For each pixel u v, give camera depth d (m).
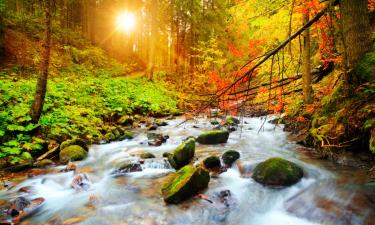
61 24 27.11
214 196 5.29
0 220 4.58
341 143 6.02
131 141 10.12
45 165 7.17
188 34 31.31
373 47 5.97
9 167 6.77
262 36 8.79
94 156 8.20
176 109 16.61
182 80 23.38
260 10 8.15
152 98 17.20
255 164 6.52
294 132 9.25
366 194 4.89
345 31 5.72
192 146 7.31
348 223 4.19
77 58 21.41
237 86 6.07
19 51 17.67
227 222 4.58
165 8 30.09
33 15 23.39
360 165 5.73
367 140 5.67
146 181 6.26
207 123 13.02
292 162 6.23
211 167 6.69
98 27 35.19
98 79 17.66
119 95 15.55
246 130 10.87
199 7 27.50
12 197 5.43
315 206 4.79
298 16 7.76
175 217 4.67
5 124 7.89
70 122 9.96
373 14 8.02
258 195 5.38
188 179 5.28
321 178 5.74
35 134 8.42
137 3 33.47
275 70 8.76
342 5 5.68
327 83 8.30
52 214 4.86
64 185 6.13
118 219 4.65
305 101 8.30
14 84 11.30
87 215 4.80
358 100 5.84
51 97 11.15
